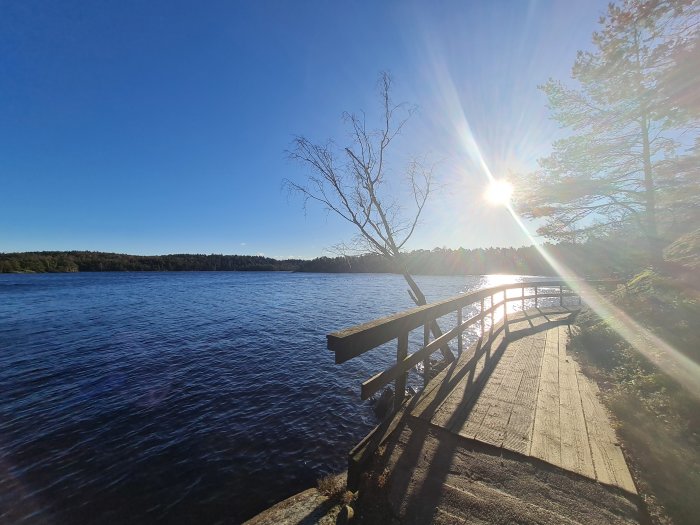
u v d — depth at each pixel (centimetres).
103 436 693
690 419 312
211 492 530
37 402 857
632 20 764
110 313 2366
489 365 508
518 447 286
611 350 538
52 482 554
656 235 888
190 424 741
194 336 1620
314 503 244
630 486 239
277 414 784
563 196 948
